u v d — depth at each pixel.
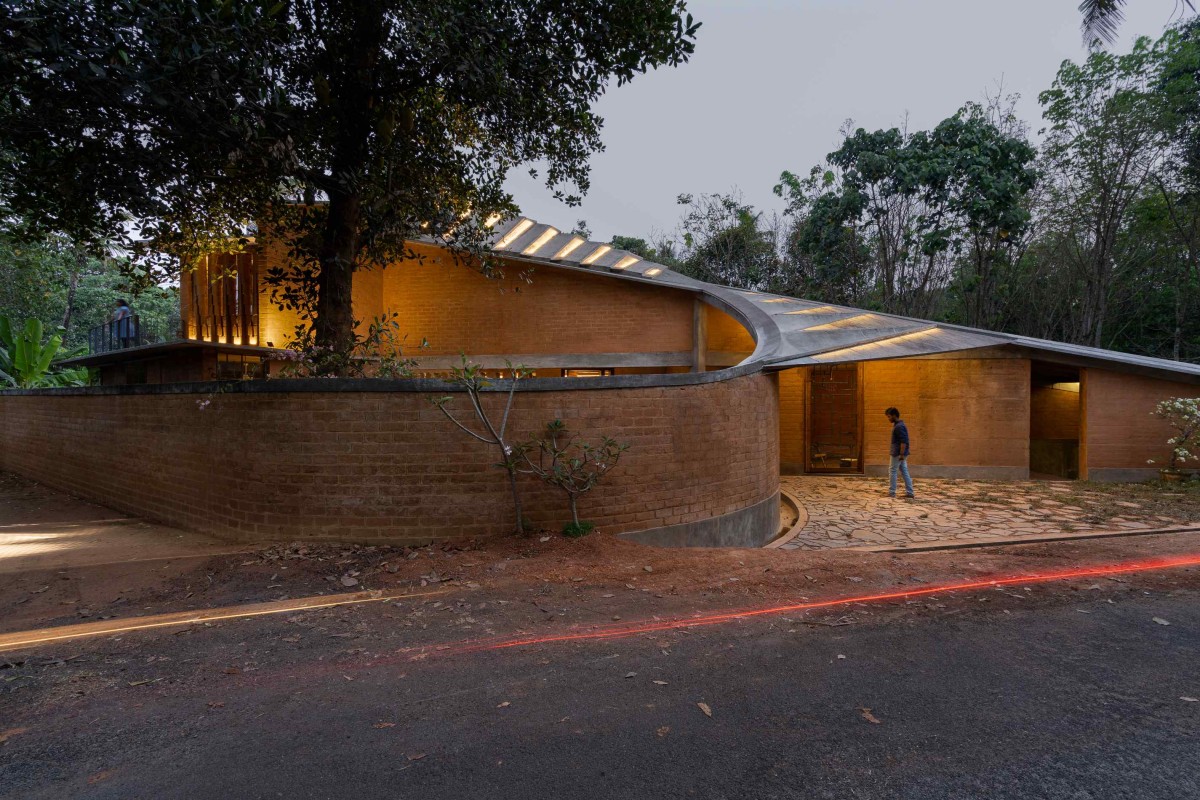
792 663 3.52
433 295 15.11
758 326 12.30
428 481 6.00
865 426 14.57
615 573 5.24
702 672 3.41
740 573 5.34
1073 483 12.55
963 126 19.66
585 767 2.46
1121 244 21.66
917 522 9.08
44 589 4.97
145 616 4.38
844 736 2.70
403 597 4.70
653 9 6.38
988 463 13.70
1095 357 12.56
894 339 12.90
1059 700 3.04
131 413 8.14
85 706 3.07
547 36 6.72
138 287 7.72
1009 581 5.16
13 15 3.65
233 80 4.75
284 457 6.14
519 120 7.52
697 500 7.20
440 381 6.02
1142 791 2.28
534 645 3.82
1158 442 12.40
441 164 8.23
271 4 5.06
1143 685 3.21
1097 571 5.47
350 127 7.16
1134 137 19.02
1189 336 21.66
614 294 14.74
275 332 12.98
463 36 6.04
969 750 2.58
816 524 9.12
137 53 4.18
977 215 19.14
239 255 12.39
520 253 14.03
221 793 2.31
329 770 2.46
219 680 3.36
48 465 10.63
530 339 14.88
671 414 6.91
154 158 5.46
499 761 2.52
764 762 2.49
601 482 6.43
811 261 24.56
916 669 3.43
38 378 16.12
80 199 5.67
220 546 6.17
